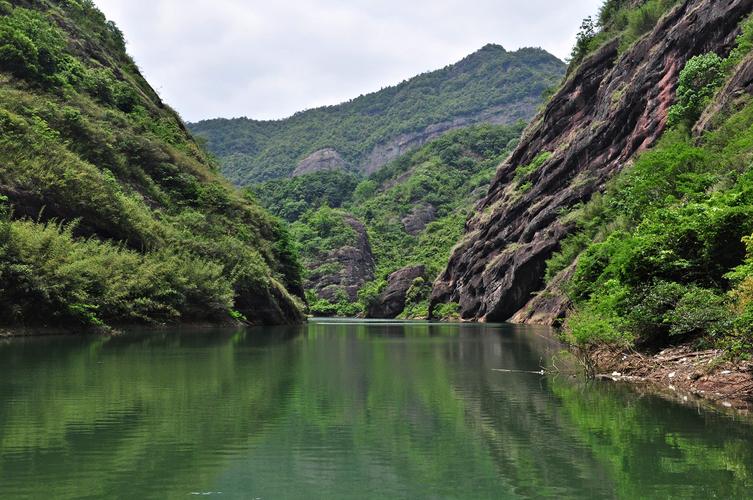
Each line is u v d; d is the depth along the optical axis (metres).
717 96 36.12
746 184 17.48
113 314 35.50
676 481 6.27
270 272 60.16
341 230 154.88
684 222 16.72
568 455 7.30
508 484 6.20
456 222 148.25
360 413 9.83
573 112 73.25
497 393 11.96
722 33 45.28
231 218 59.97
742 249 15.62
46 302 29.84
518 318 64.44
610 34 73.31
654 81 53.72
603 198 54.72
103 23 75.31
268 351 22.34
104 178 41.66
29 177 34.91
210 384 12.87
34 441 7.75
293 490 5.98
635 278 16.80
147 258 40.47
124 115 58.94
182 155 61.53
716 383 11.92
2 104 41.19
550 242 62.41
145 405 10.25
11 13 56.06
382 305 113.38
